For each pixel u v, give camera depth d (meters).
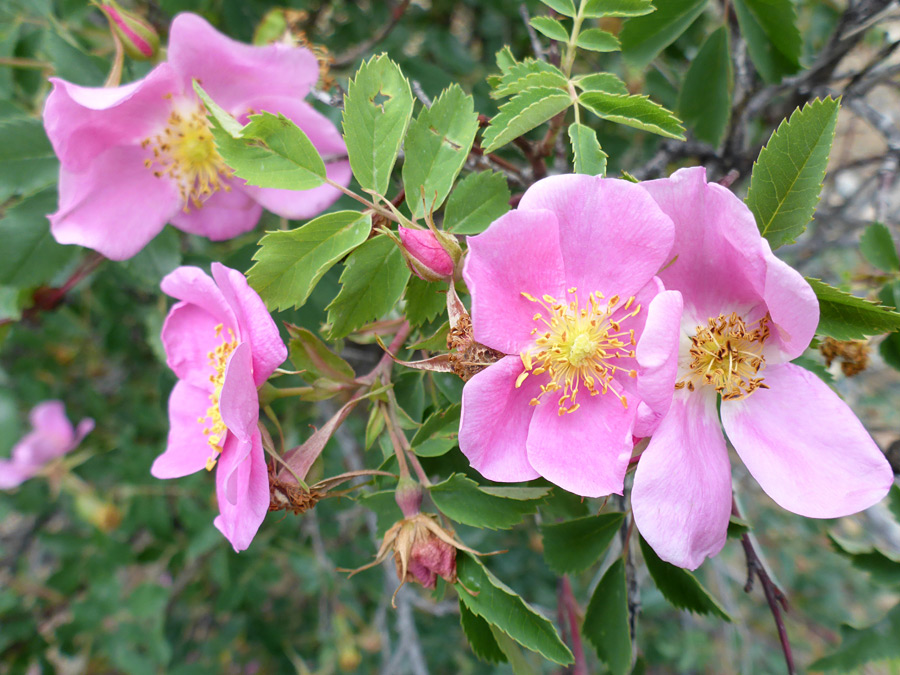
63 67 0.20
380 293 0.14
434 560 0.13
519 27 0.30
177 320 0.16
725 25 0.19
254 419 0.13
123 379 0.41
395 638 0.40
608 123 0.28
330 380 0.15
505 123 0.14
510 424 0.13
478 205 0.15
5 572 0.40
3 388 0.33
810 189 0.13
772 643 0.46
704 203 0.13
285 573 0.42
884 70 0.22
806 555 0.48
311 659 0.41
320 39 0.31
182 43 0.17
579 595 0.38
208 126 0.19
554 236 0.13
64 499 0.37
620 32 0.18
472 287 0.12
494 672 0.38
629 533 0.16
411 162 0.14
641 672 0.18
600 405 0.13
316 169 0.14
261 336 0.13
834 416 0.13
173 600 0.38
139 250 0.20
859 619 0.48
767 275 0.12
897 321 0.13
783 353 0.13
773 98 0.24
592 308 0.13
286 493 0.14
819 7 0.31
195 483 0.31
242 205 0.20
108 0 0.18
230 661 0.42
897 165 0.22
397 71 0.14
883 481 0.12
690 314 0.14
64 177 0.18
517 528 0.38
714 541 0.12
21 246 0.19
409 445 0.14
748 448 0.13
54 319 0.35
